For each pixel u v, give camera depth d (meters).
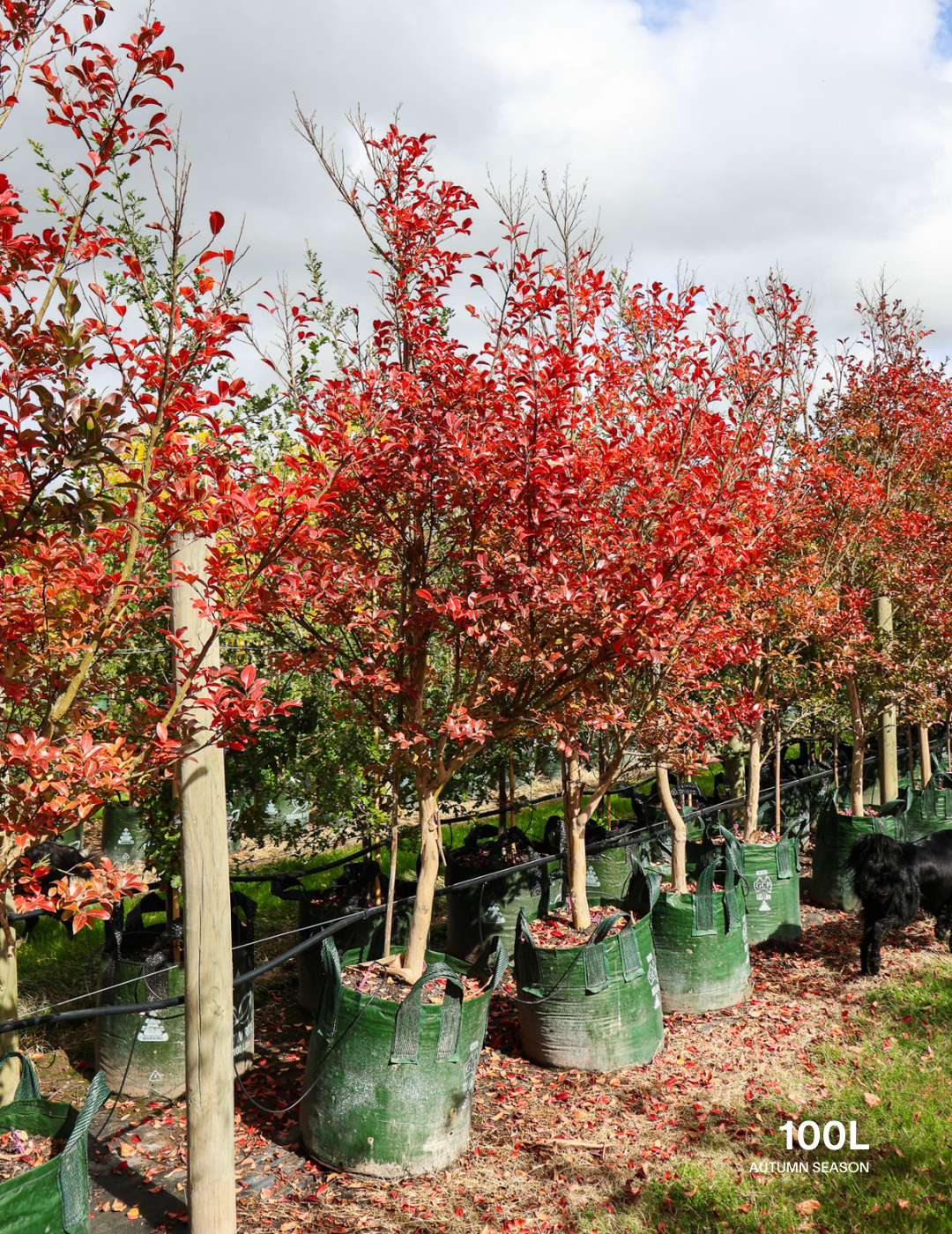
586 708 5.47
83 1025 6.51
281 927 8.29
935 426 10.61
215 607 3.48
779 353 8.29
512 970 7.57
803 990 7.11
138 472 3.45
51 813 3.25
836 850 9.37
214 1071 3.90
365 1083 4.59
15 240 3.05
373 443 4.32
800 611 8.07
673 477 5.36
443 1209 4.30
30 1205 3.07
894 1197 4.33
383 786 6.63
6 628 3.42
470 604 4.39
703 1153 4.79
